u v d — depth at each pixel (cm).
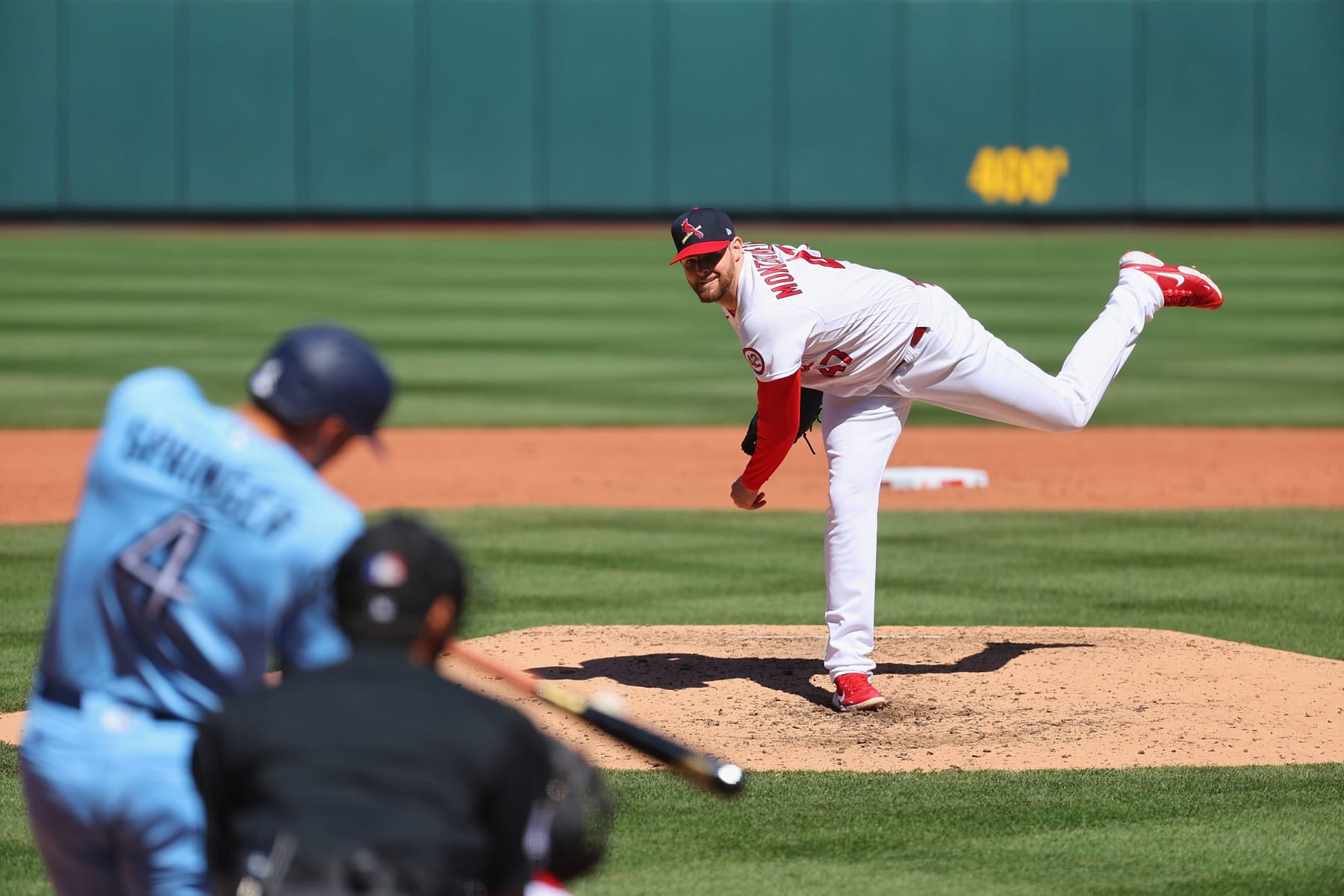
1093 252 10188
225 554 946
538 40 11869
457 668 2234
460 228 11950
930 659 2309
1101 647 2377
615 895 1409
